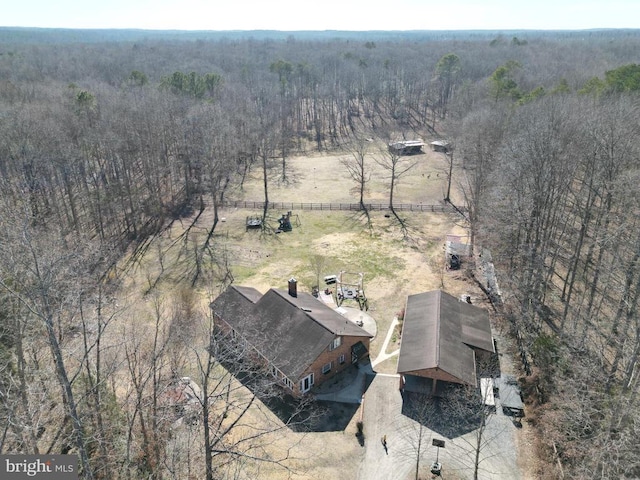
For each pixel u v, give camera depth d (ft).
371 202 247.09
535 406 109.29
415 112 467.11
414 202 246.06
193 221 223.10
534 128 152.25
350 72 524.93
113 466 87.61
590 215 148.77
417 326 130.41
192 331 123.13
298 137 394.11
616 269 118.42
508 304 148.56
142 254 189.16
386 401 114.32
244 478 92.84
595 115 164.14
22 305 87.66
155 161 246.47
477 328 130.93
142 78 393.91
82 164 218.38
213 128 248.11
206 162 232.32
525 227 147.33
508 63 382.01
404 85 520.01
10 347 96.89
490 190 180.65
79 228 196.03
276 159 331.98
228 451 78.95
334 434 105.29
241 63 627.87
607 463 75.15
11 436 79.77
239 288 144.97
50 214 190.90
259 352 120.16
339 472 96.12
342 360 124.47
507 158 161.27
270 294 134.10
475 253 184.24
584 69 398.62
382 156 325.01
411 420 108.47
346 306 153.38
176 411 102.01
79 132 235.81
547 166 146.82
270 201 249.55
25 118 206.90
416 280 169.37
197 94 350.23
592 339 114.52
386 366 126.52
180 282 167.02
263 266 180.65
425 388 116.26
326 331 118.62
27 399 82.79
